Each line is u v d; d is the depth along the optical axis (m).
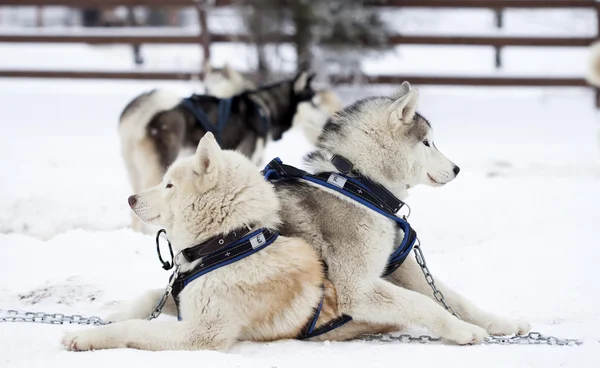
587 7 13.63
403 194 4.21
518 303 4.59
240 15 13.55
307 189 3.99
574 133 11.70
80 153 10.20
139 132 7.01
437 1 13.83
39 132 11.63
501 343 3.75
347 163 4.03
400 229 4.16
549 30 17.80
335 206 3.90
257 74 13.23
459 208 7.06
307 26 13.12
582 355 3.42
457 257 5.63
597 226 6.34
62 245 5.76
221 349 3.48
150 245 5.79
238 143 7.62
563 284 4.88
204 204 3.62
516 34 13.77
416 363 3.29
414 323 3.74
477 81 13.59
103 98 14.05
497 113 13.03
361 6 13.19
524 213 6.88
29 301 4.42
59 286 4.62
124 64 16.41
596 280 4.93
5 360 3.23
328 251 3.84
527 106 13.49
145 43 14.18
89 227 6.61
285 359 3.32
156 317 3.81
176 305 3.83
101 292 4.59
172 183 3.70
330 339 3.85
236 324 3.54
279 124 8.70
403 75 13.60
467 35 13.80
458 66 16.48
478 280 5.07
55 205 7.23
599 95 13.25
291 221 3.89
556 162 9.47
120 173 8.96
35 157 9.81
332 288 3.79
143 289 4.67
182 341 3.43
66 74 14.11
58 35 14.25
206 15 13.93
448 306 4.06
